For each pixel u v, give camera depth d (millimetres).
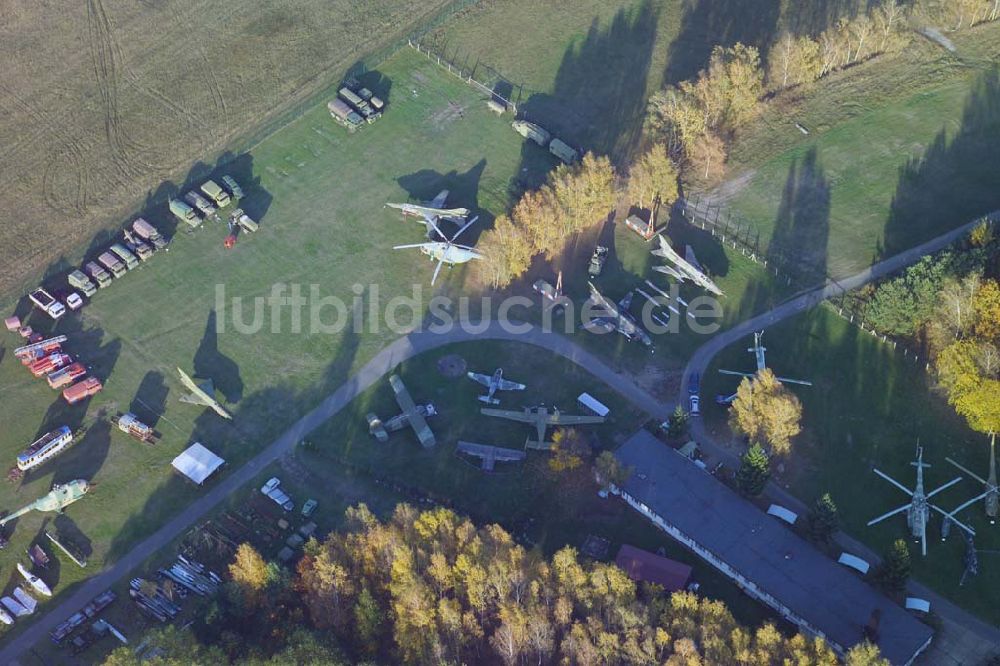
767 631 167250
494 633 174250
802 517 198625
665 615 174125
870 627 178125
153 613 187875
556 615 172250
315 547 185250
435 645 169375
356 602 180250
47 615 188500
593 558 193000
